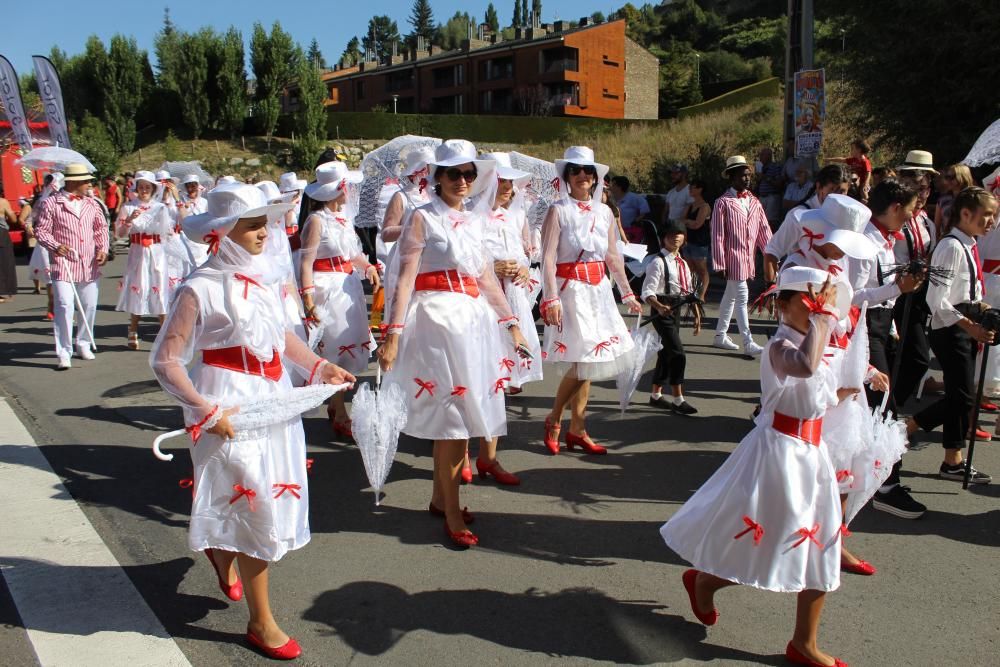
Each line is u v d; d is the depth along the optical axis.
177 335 3.21
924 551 4.33
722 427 6.47
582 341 5.60
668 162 24.28
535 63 59.06
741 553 3.25
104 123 40.62
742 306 8.84
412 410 4.36
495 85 61.88
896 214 4.80
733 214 8.64
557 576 4.09
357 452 5.96
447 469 4.41
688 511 3.45
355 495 5.16
